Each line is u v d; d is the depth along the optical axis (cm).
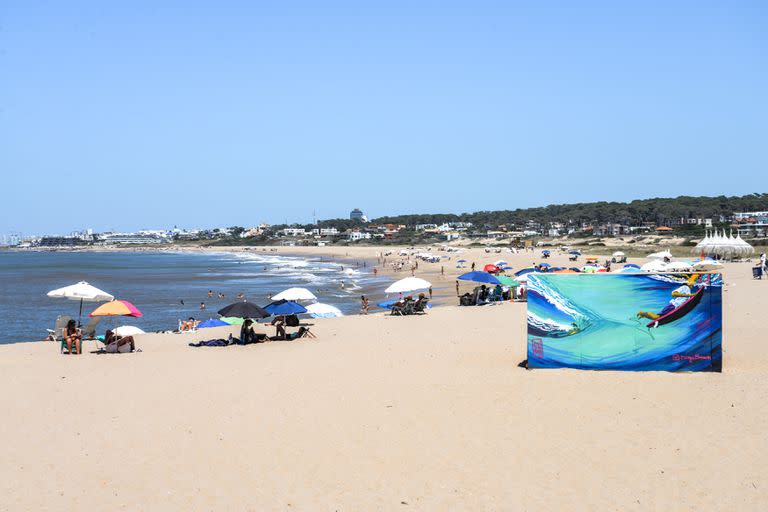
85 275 10375
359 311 4284
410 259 13400
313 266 12838
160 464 903
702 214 19000
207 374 1528
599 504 739
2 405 1241
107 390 1364
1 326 4078
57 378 1500
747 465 837
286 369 1568
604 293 1409
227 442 993
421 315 2753
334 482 827
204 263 15625
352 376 1453
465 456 906
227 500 778
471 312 2819
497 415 1097
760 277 4291
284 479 840
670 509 721
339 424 1074
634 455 888
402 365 1569
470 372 1449
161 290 6888
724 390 1202
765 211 18562
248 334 2094
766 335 1867
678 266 3888
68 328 1923
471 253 13712
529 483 805
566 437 973
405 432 1021
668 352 1371
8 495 803
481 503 752
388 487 805
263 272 10750
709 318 1352
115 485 830
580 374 1377
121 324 4003
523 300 3369
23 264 15925
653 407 1110
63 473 875
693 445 917
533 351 1459
